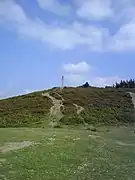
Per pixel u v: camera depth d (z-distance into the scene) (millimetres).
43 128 67562
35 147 37656
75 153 35719
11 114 83125
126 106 95875
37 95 104062
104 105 94938
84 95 105938
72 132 59438
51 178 24203
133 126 77938
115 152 39094
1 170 25922
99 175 26469
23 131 55625
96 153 37156
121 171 28562
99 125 77875
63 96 103000
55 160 30844
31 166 27609
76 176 25500
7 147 37406
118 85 199875
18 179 23375
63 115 83250
